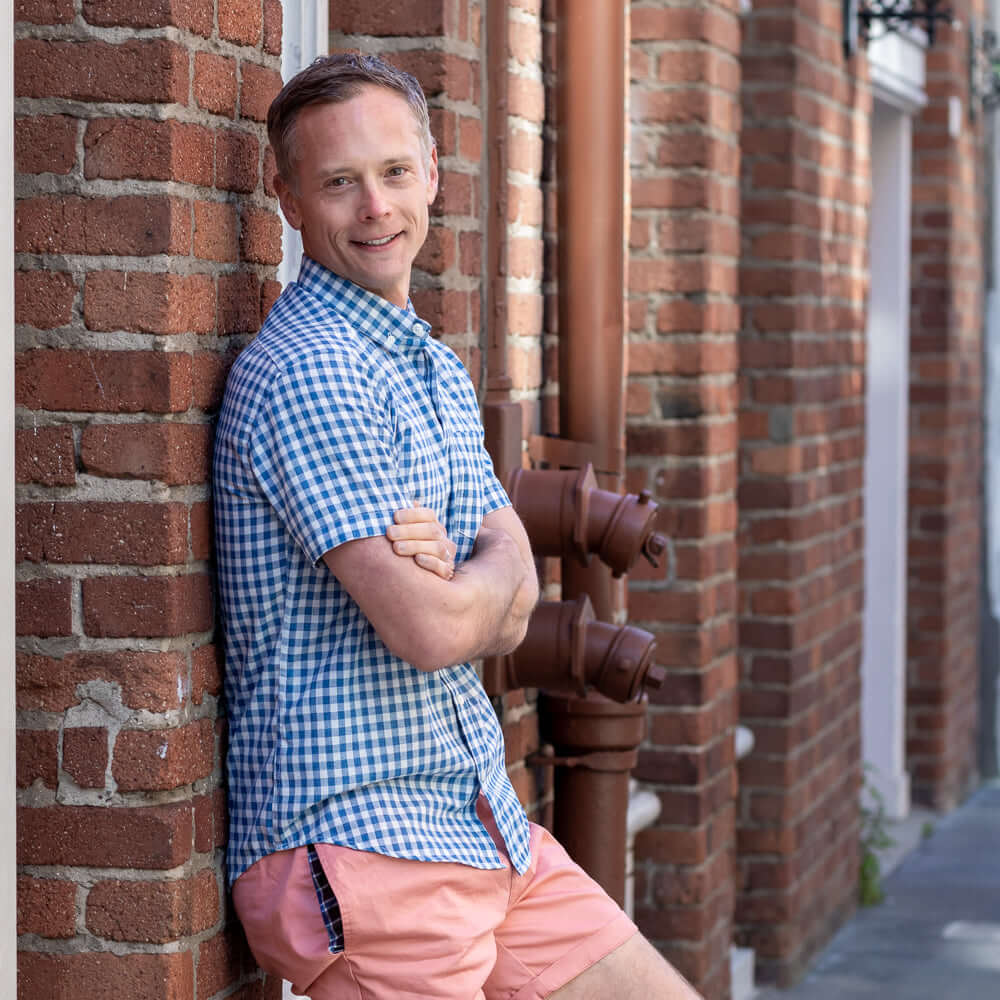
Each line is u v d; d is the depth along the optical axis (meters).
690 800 5.18
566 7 4.29
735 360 5.44
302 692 2.57
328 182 2.65
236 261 2.81
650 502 4.04
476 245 3.88
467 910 2.65
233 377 2.65
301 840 2.56
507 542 2.76
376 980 2.58
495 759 2.77
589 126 4.28
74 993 2.64
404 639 2.48
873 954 6.57
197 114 2.65
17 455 2.62
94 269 2.58
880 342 8.63
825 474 6.43
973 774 9.83
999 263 10.02
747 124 5.96
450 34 3.69
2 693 2.53
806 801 6.26
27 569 2.62
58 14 2.58
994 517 10.09
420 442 2.65
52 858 2.63
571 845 4.31
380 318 2.69
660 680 4.08
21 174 2.60
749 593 6.03
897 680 8.70
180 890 2.62
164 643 2.60
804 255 6.06
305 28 3.47
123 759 2.61
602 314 4.32
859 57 6.84
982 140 9.76
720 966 5.43
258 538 2.60
